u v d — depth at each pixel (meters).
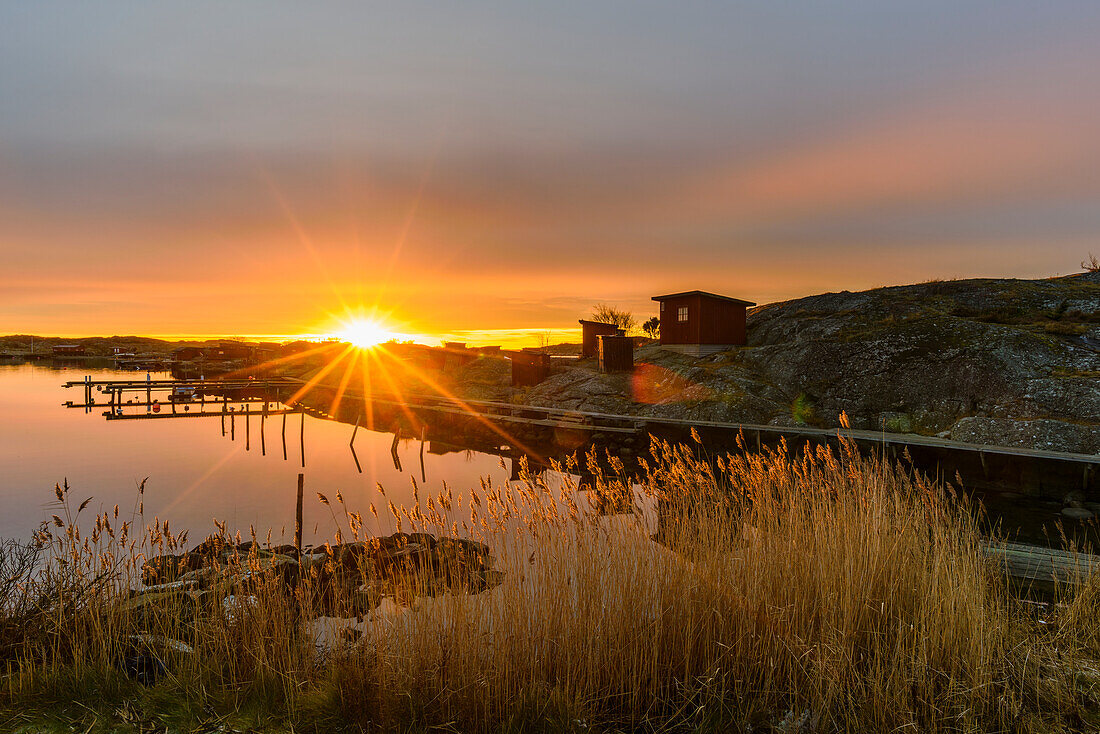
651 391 29.31
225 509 16.08
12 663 4.80
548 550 5.21
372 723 4.22
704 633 4.96
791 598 5.16
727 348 34.09
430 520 5.30
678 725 4.32
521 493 5.56
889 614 5.14
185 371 74.88
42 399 47.81
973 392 22.00
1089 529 13.02
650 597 5.03
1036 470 16.16
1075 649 5.01
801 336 32.16
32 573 5.96
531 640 4.73
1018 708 4.14
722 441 22.34
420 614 4.69
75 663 4.64
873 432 20.91
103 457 24.56
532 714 4.22
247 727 4.13
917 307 32.12
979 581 5.73
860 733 4.09
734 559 5.35
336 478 20.58
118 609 5.46
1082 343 23.92
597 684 4.61
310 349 84.25
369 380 49.56
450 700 4.29
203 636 5.16
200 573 7.99
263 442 27.48
